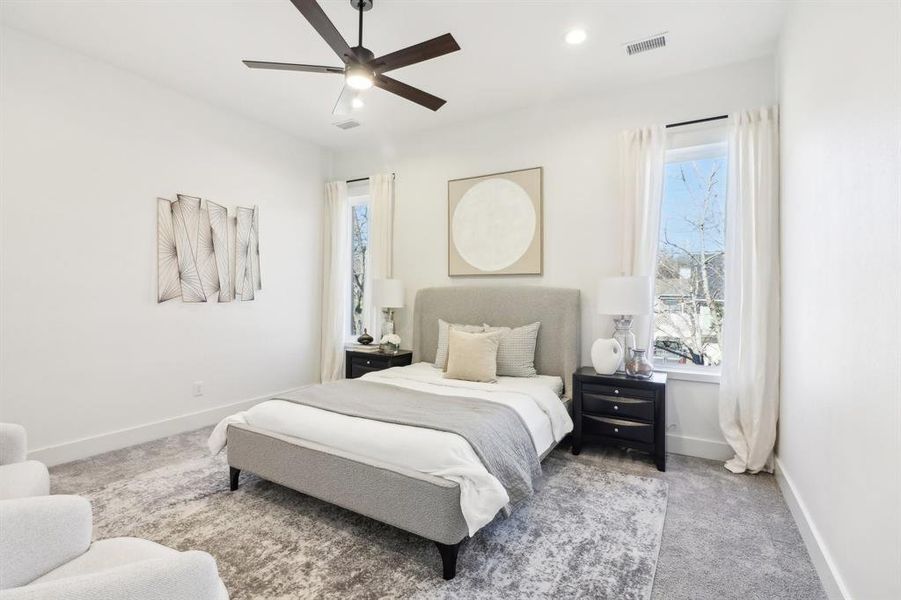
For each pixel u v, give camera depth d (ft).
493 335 11.27
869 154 4.50
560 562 6.22
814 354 6.52
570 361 11.54
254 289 14.20
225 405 13.33
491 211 13.41
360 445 6.91
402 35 9.23
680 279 11.16
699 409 10.59
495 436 7.05
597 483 8.93
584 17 8.63
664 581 5.81
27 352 9.32
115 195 10.73
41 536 3.79
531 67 10.52
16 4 8.33
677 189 11.17
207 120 12.77
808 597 5.52
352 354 14.67
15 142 9.15
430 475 6.18
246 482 8.89
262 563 6.17
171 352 11.92
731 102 10.29
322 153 16.71
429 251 14.78
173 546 6.56
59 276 9.78
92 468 9.50
